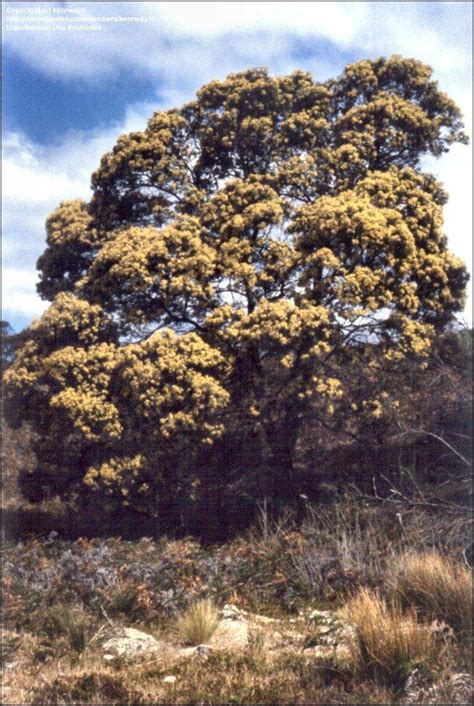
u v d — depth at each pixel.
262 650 7.64
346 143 15.72
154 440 14.14
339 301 13.80
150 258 14.70
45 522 16.61
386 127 15.88
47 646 8.23
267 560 10.77
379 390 14.30
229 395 14.25
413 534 11.09
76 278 18.11
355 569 9.90
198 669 7.16
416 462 13.94
